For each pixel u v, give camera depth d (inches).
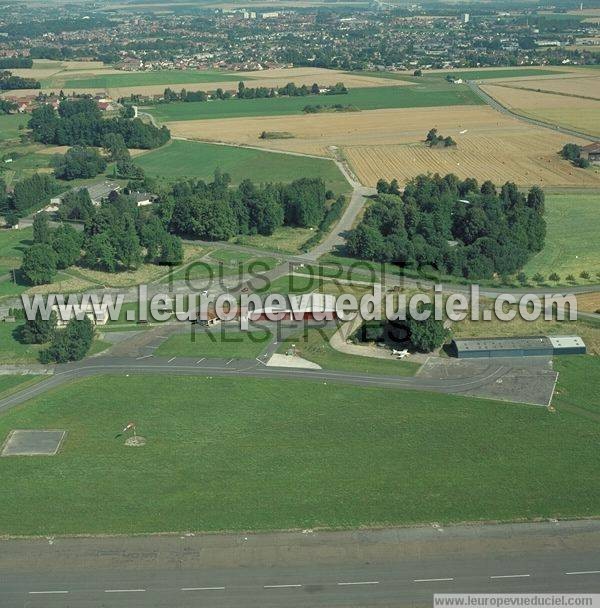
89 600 5068.9
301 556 5418.3
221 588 5162.4
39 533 5629.9
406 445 6683.1
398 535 5595.5
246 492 6072.8
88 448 6678.2
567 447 6638.8
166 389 7657.5
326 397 7480.3
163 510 5871.1
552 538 5551.2
